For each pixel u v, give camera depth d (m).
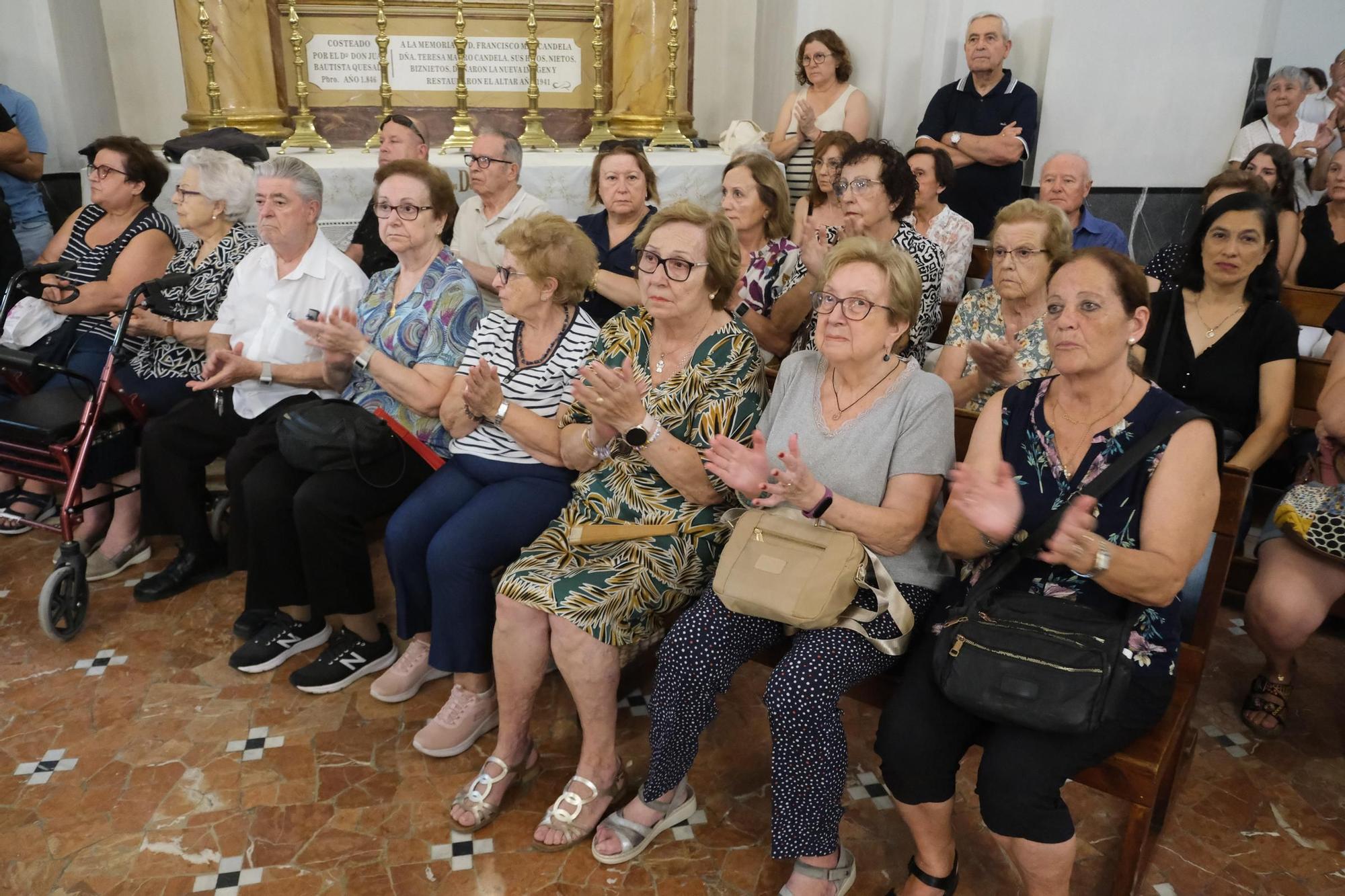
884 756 1.88
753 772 2.45
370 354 2.60
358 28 5.42
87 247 3.53
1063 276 1.76
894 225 3.17
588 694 2.17
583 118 5.84
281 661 2.85
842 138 3.93
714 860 2.16
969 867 2.14
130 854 2.14
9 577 3.31
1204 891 2.06
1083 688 1.63
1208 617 2.14
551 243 2.44
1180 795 2.35
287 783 2.38
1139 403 1.80
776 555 1.96
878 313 2.01
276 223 2.90
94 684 2.76
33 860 2.12
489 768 2.29
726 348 2.28
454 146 5.28
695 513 2.26
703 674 2.04
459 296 2.74
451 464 2.67
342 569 2.69
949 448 2.04
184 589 3.26
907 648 2.07
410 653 2.74
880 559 2.06
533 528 2.46
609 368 2.27
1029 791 1.71
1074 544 1.66
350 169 4.52
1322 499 2.41
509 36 5.57
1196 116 5.46
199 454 3.19
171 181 4.49
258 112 5.28
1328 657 2.92
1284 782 2.40
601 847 2.15
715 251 2.22
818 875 2.00
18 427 2.95
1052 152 5.36
